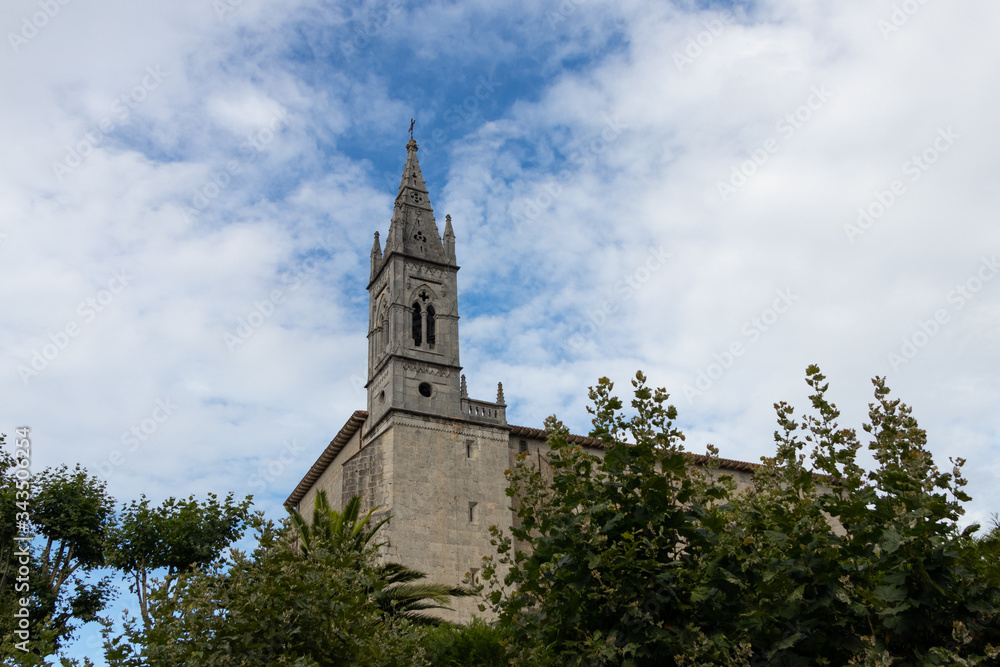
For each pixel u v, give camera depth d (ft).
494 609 43.88
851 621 37.60
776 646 36.04
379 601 93.25
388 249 165.37
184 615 47.60
